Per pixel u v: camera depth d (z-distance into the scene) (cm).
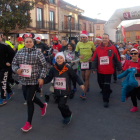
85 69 562
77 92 647
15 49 802
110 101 543
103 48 486
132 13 1273
